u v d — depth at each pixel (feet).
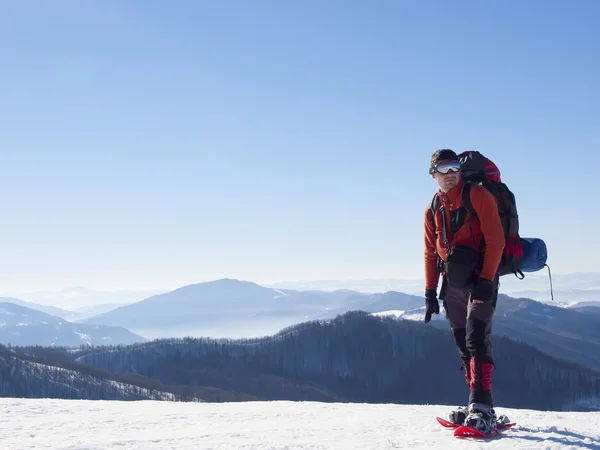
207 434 14.19
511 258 13.75
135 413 21.17
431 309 14.71
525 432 12.95
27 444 12.44
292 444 12.04
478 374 13.14
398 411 22.20
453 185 13.67
